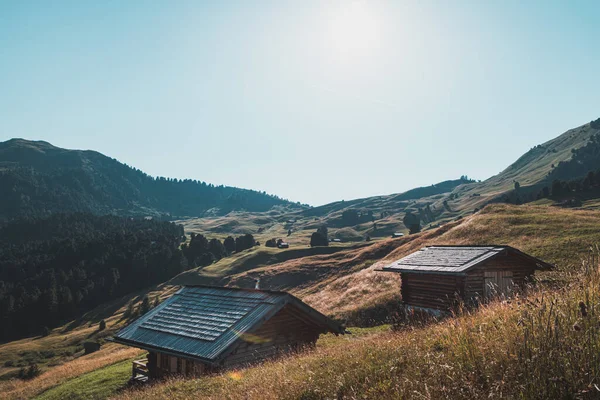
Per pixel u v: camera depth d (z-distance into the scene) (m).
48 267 175.50
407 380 6.04
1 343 126.31
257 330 19.11
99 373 31.00
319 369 8.70
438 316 23.25
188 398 11.77
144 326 22.34
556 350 5.31
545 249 39.78
